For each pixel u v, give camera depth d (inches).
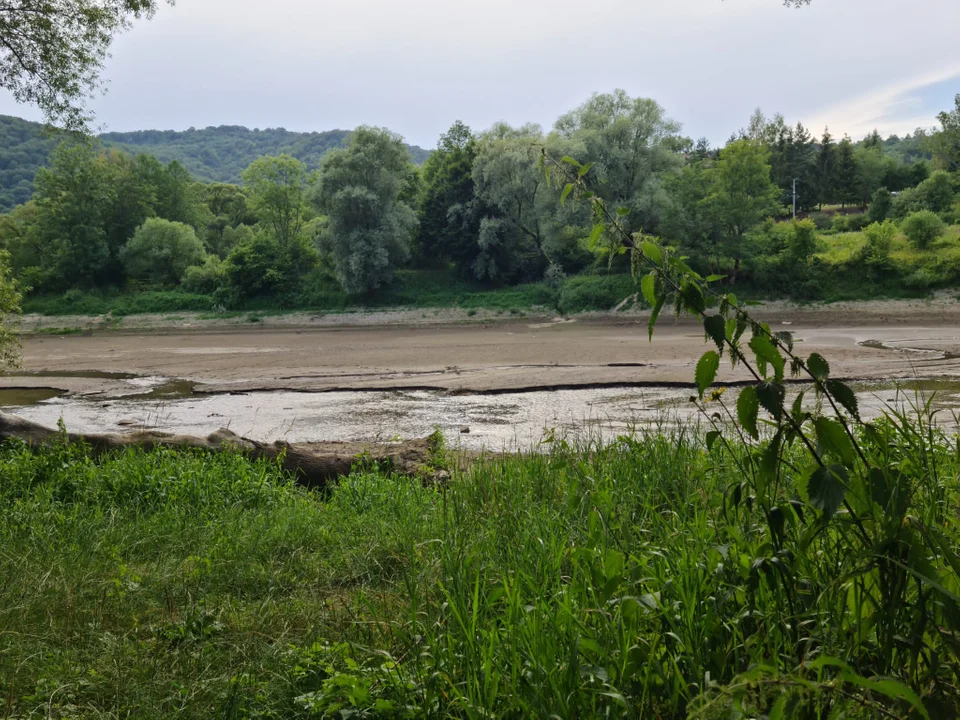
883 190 2827.3
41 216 2738.7
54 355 1480.1
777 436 101.5
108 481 316.2
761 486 103.8
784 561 113.6
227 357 1341.0
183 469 331.0
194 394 945.5
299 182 2787.9
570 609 128.4
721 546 124.6
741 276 1929.1
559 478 258.1
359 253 2126.0
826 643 107.3
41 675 156.4
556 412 716.0
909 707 87.0
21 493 312.5
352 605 185.9
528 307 2018.9
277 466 370.0
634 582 129.3
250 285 2294.5
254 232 3772.1
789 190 3435.0
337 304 2218.3
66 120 637.3
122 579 211.0
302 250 2564.0
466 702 118.6
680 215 1921.8
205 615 184.7
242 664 158.6
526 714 112.7
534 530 191.5
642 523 187.2
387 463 386.0
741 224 1940.2
